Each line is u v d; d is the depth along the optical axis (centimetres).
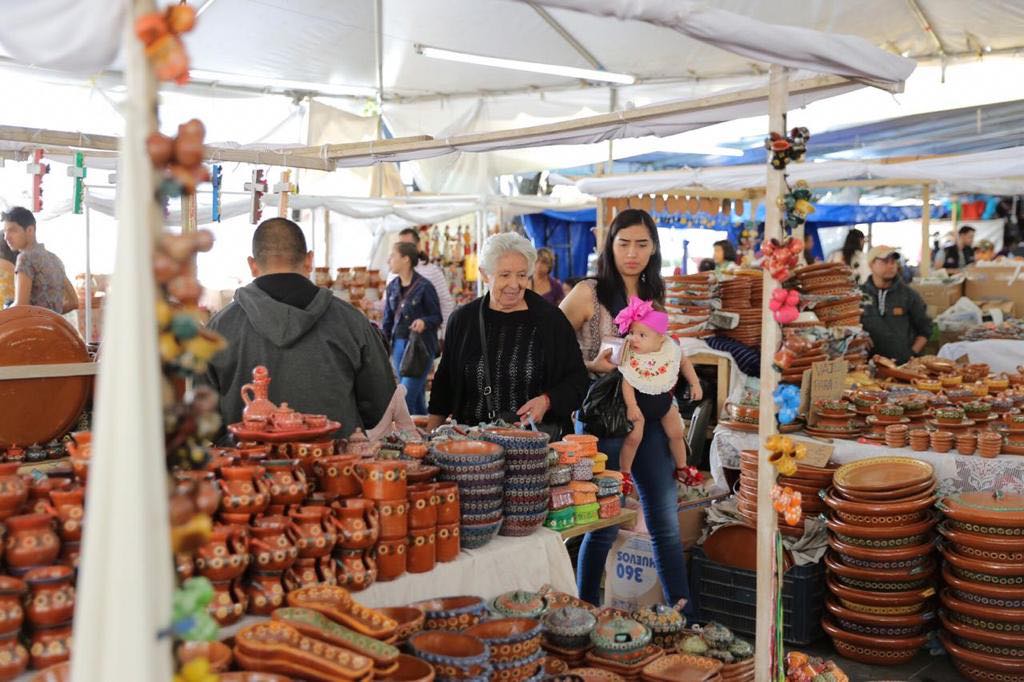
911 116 922
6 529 186
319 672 187
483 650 221
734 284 588
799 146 251
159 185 119
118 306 116
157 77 121
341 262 1133
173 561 125
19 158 440
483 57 772
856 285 577
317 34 776
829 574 450
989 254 1186
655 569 448
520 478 284
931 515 441
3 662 173
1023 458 441
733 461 508
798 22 703
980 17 671
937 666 435
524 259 383
